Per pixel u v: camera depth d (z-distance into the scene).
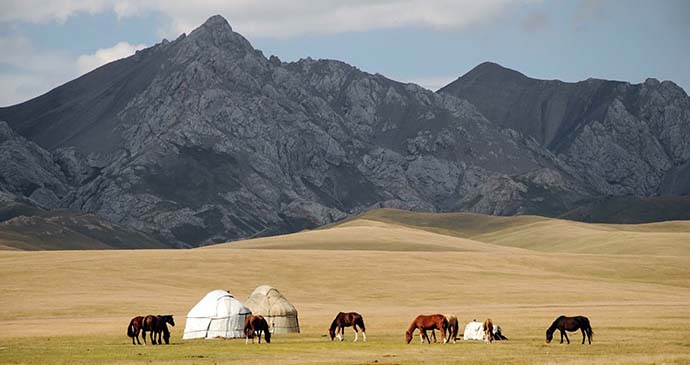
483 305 114.75
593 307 103.25
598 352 53.12
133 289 125.12
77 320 90.44
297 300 122.38
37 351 57.66
